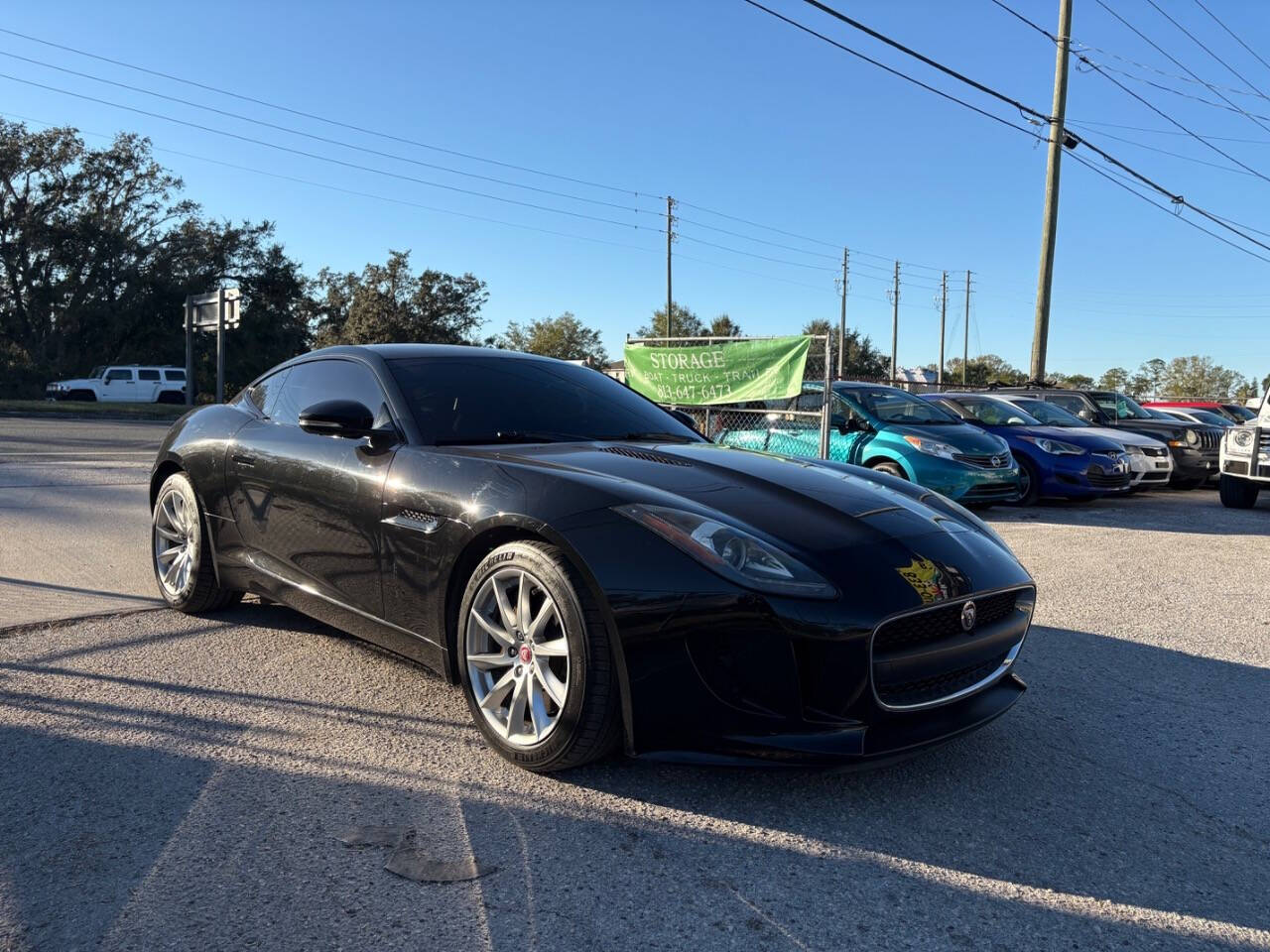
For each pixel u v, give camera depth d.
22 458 11.38
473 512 2.90
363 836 2.36
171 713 3.16
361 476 3.36
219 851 2.27
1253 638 4.71
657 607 2.50
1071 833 2.54
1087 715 3.50
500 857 2.29
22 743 2.87
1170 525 9.00
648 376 10.43
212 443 4.24
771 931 2.02
